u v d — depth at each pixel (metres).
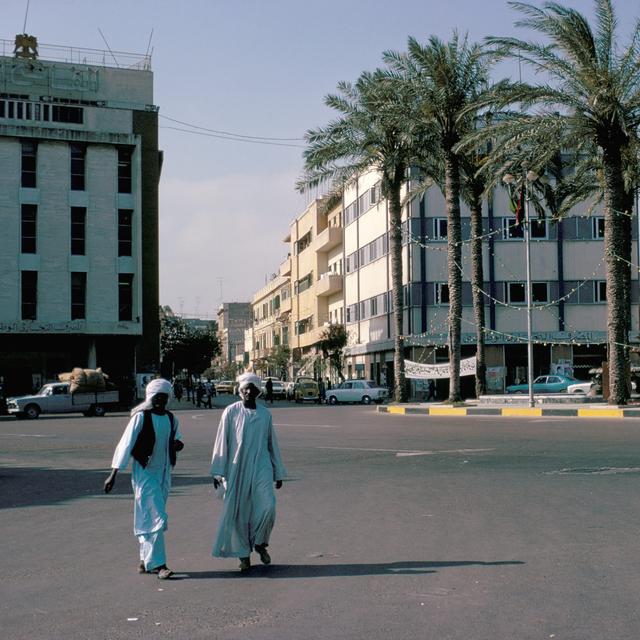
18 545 8.96
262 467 7.65
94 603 6.40
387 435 22.77
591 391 40.91
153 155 61.59
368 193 66.25
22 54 61.47
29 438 25.39
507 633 5.40
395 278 40.91
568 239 55.78
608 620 5.67
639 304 55.00
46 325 53.47
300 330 91.19
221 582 7.05
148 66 63.31
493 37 30.05
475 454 17.34
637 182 34.22
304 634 5.47
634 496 11.43
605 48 29.81
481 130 31.52
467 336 55.56
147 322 60.44
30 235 54.88
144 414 7.57
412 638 5.33
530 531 9.03
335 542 8.70
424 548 8.25
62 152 55.47
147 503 7.41
